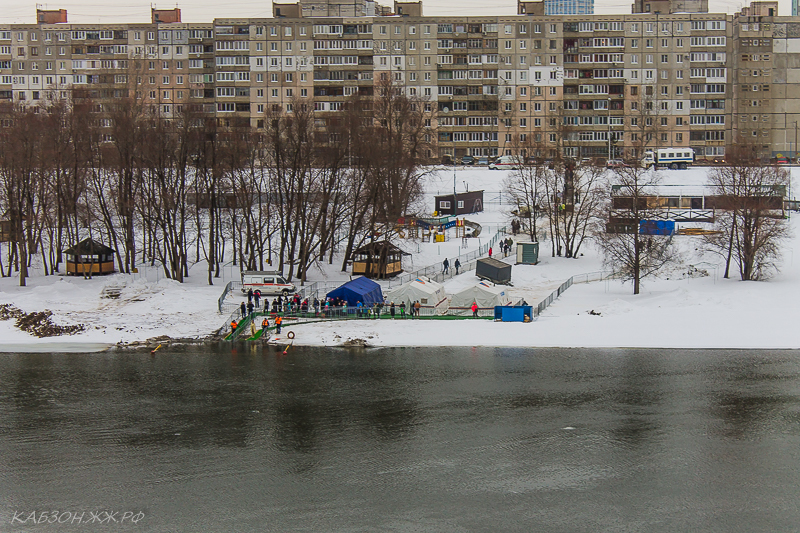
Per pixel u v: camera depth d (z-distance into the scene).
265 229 141.12
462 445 63.62
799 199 166.75
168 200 122.56
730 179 141.00
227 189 126.69
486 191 184.88
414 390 75.50
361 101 157.38
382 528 52.28
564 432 65.81
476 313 100.38
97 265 121.81
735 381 77.19
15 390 75.75
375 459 61.38
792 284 111.56
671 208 160.62
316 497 56.00
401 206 128.25
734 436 64.88
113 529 52.41
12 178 117.56
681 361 83.44
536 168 156.75
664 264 123.38
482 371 80.75
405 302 103.94
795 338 89.94
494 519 53.25
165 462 60.94
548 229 156.38
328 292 109.50
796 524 52.53
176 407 71.44
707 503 55.00
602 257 137.62
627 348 88.31
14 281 118.12
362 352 87.81
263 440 64.62
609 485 57.47
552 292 114.25
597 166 157.12
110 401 72.88
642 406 71.12
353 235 123.50
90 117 139.12
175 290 112.75
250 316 98.94
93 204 132.62
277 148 120.19
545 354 86.38
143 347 89.88
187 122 120.00
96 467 60.16
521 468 59.97
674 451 62.44
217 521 53.16
